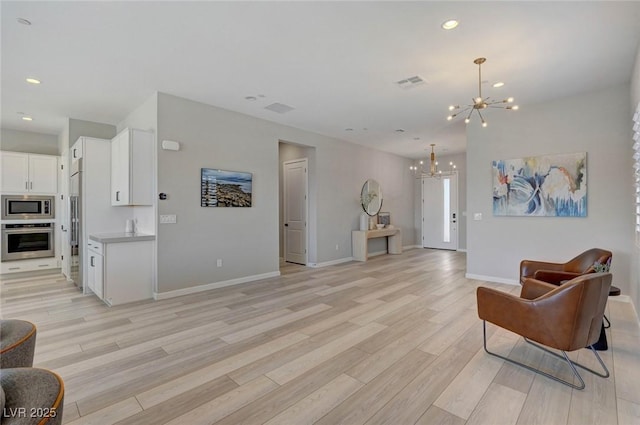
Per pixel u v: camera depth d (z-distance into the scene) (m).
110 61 3.28
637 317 3.29
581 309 2.05
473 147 5.17
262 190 5.38
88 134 5.28
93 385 2.14
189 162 4.44
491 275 5.05
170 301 4.05
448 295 4.30
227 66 3.41
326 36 2.83
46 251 5.96
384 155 8.45
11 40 2.85
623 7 2.41
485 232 5.09
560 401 1.96
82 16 2.51
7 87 3.92
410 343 2.80
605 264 3.18
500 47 3.02
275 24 2.64
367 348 2.70
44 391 1.12
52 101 4.41
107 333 3.02
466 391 2.07
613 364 2.40
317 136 6.45
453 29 2.72
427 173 9.55
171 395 2.03
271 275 5.50
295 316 3.50
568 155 4.29
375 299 4.13
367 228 7.45
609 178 4.02
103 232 4.61
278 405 1.93
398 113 5.08
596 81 3.82
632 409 1.87
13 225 5.64
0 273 5.49
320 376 2.26
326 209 6.68
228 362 2.47
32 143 6.00
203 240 4.59
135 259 4.04
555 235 4.43
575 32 2.76
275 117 5.29
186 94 4.23
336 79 3.75
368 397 2.01
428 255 8.07
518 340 2.85
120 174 4.30
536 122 4.57
